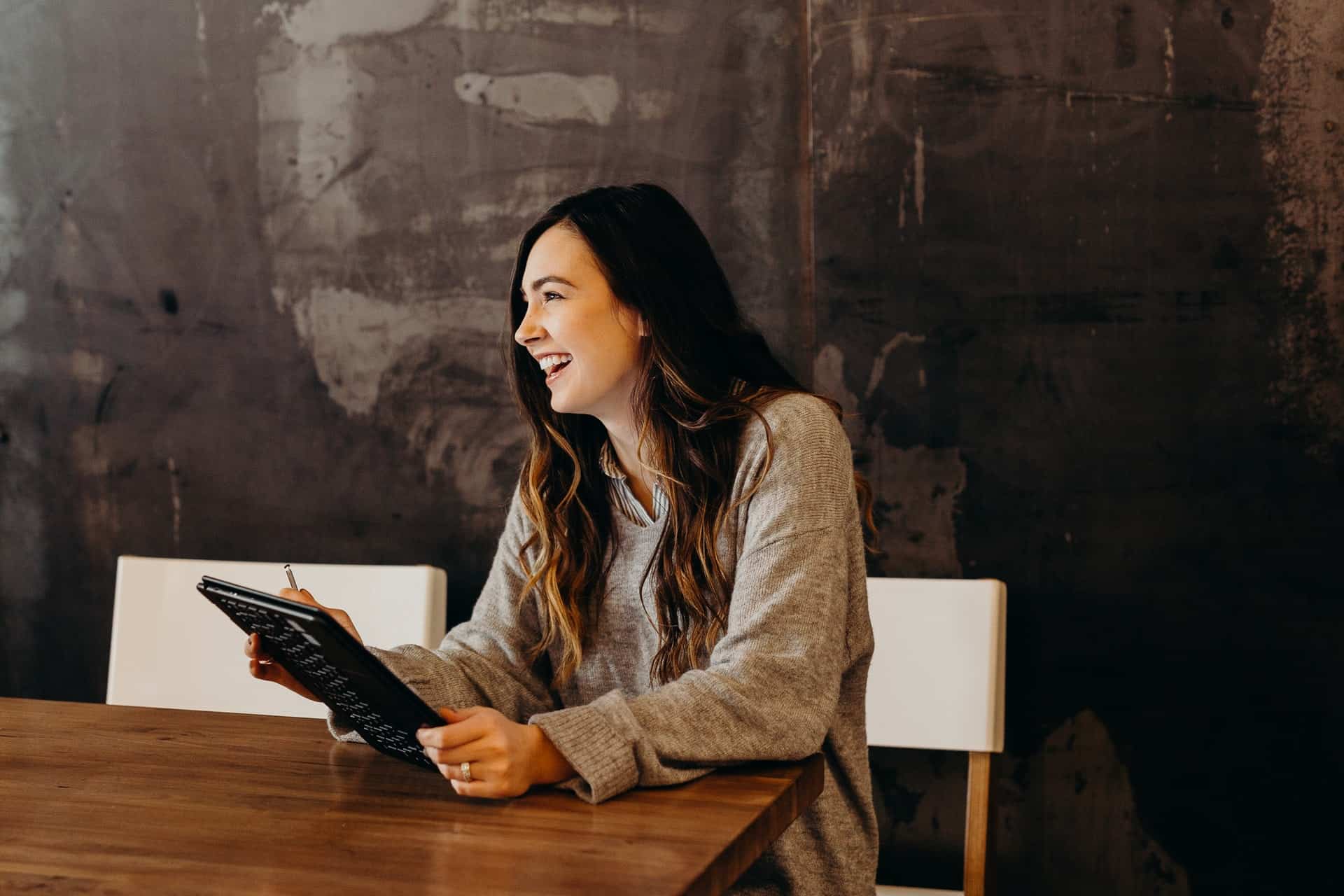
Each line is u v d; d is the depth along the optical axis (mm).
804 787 1113
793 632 1160
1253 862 2033
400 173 2334
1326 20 1979
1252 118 2012
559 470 1439
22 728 1304
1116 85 2049
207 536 2432
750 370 1408
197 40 2420
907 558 2137
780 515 1225
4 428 2508
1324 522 2002
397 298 2342
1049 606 2088
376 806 999
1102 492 2066
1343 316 1989
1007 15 2078
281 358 2398
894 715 1782
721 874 869
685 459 1318
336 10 2354
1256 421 2020
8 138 2506
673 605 1312
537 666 1436
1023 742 2100
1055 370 2076
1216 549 2033
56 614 2492
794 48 2156
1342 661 1998
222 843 893
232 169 2410
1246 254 2018
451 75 2307
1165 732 2053
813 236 2156
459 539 2326
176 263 2439
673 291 1340
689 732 1068
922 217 2113
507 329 1454
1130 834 2066
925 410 2123
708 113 2195
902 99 2113
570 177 2258
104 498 2473
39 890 788
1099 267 2059
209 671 1945
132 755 1183
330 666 1027
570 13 2250
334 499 2379
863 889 1304
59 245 2486
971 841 1738
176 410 2443
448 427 2324
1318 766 2010
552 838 906
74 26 2473
